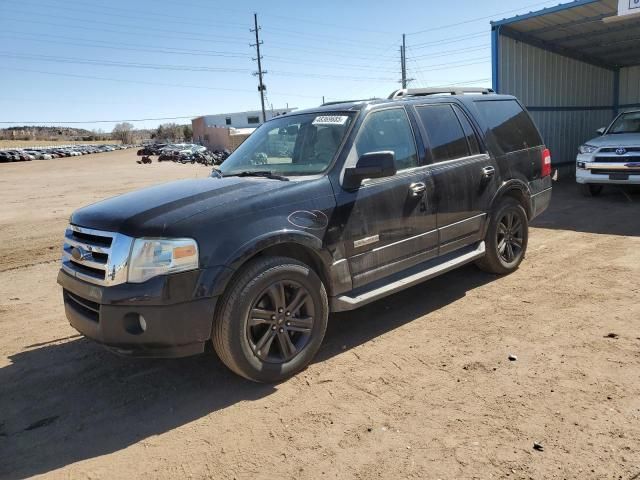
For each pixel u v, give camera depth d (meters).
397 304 5.19
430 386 3.53
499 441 2.88
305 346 3.83
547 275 5.77
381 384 3.61
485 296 5.23
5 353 4.56
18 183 26.38
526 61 13.46
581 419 3.03
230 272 3.39
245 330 3.50
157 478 2.79
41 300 6.13
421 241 4.65
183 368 4.07
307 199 3.85
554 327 4.35
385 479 2.64
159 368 4.10
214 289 3.34
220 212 3.49
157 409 3.49
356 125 4.34
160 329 3.26
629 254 6.40
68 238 3.88
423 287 5.65
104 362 4.27
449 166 4.95
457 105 5.38
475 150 5.35
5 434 3.30
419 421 3.13
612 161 10.27
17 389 3.88
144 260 3.28
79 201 16.91
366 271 4.21
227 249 3.40
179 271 3.27
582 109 15.91
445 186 4.86
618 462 2.64
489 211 5.42
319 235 3.85
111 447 3.10
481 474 2.62
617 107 17.58
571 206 10.30
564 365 3.68
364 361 3.98
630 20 12.03
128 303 3.26
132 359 4.29
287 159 4.49
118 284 3.32
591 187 11.21
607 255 6.43
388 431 3.05
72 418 3.45
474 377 3.61
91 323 3.47
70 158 71.12
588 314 4.57
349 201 4.07
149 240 3.29
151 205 3.61
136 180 26.09
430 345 4.18
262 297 3.61
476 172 5.21
